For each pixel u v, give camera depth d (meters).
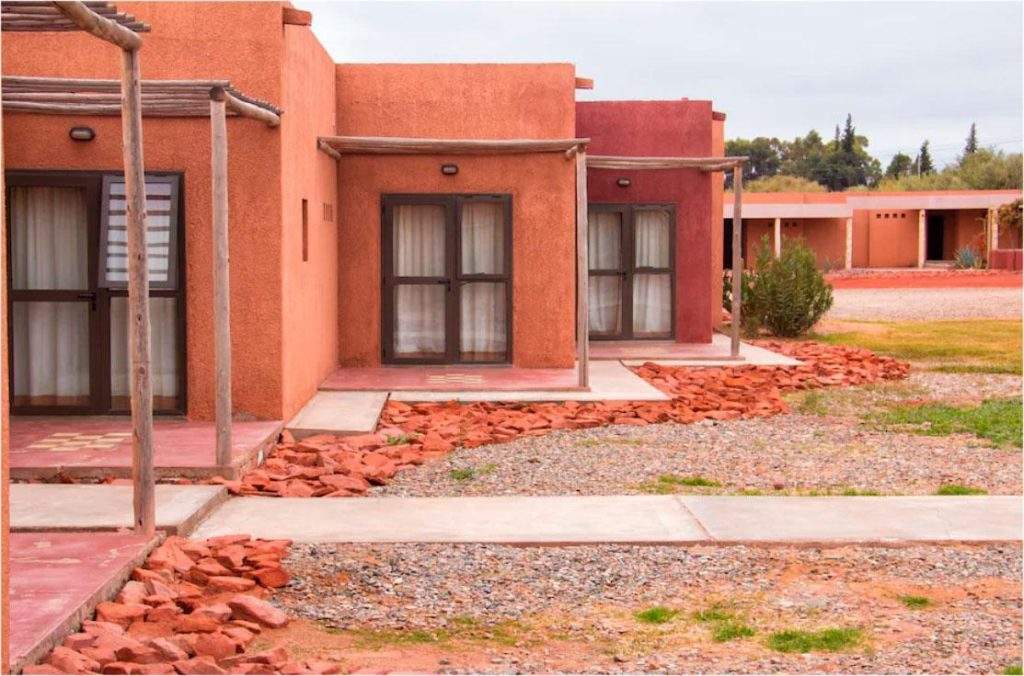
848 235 48.53
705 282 17.73
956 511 7.91
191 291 10.48
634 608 6.02
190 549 6.70
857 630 5.64
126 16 6.72
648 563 6.78
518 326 14.81
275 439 10.20
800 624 5.75
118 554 6.32
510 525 7.50
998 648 5.37
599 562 6.80
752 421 11.99
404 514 7.80
